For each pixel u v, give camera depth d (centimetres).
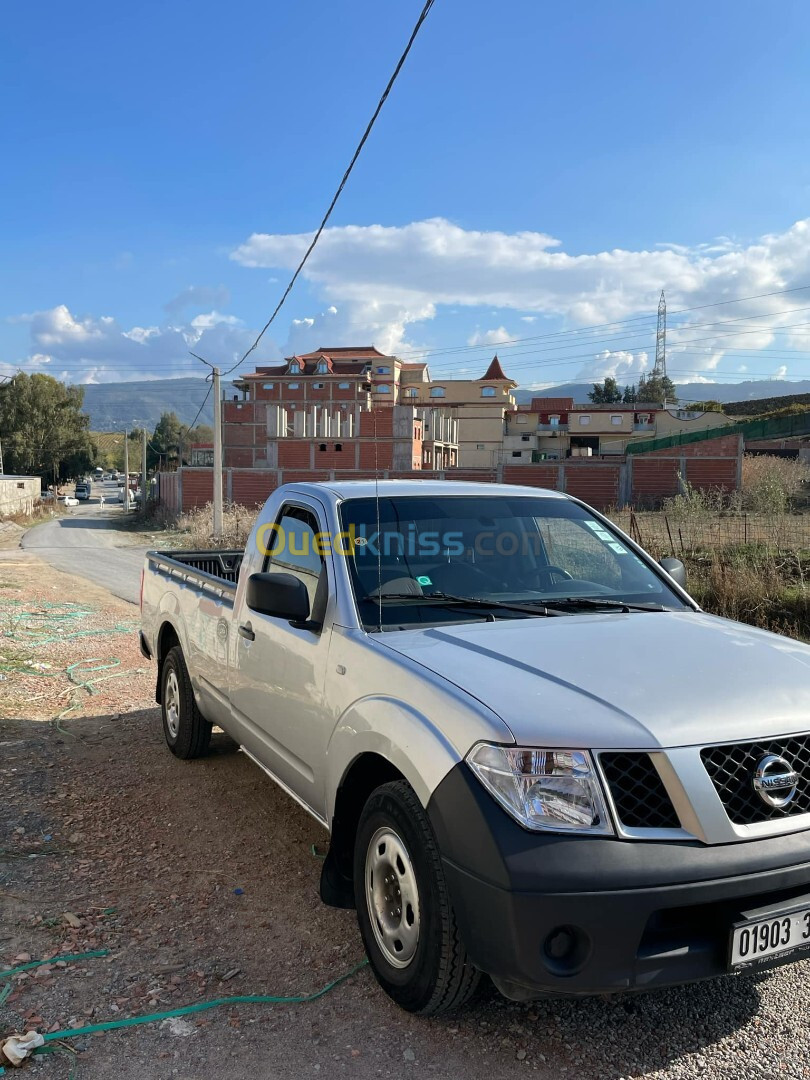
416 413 6475
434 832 255
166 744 612
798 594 1027
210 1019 283
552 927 228
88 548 3152
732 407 13688
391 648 308
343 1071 257
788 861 243
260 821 468
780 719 262
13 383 8662
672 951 236
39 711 712
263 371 8956
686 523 1589
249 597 352
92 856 420
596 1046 271
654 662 292
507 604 357
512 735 245
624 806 240
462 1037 274
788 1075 256
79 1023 280
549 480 5444
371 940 297
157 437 14100
